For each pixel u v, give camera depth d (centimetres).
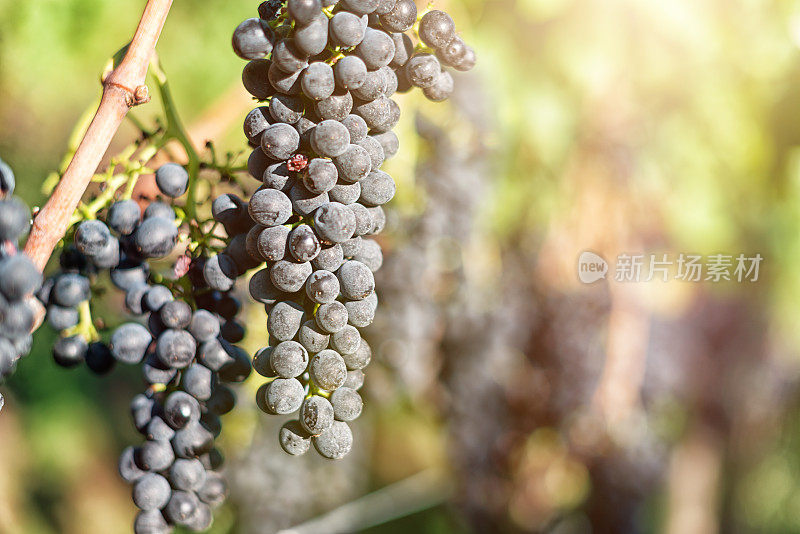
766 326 204
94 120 55
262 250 55
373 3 54
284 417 119
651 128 137
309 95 54
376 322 114
